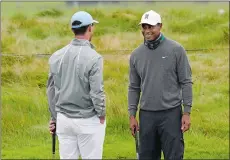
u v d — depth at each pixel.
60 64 19.05
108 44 34.28
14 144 30.77
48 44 33.75
